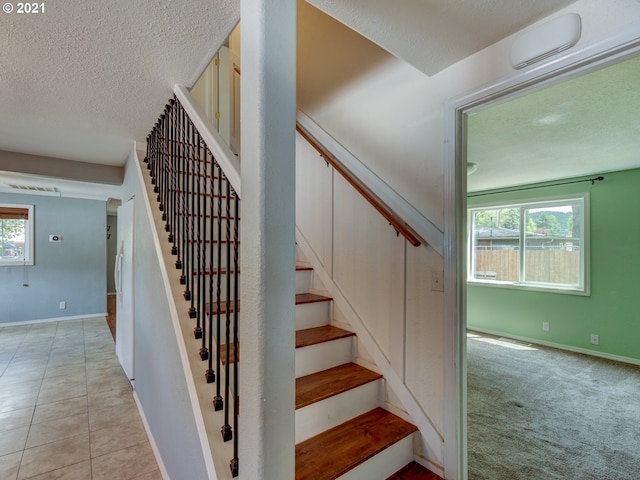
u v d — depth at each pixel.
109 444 2.15
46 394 2.88
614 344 3.74
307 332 2.04
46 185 4.35
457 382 1.51
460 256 1.54
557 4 1.16
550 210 4.35
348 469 1.34
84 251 5.90
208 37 1.30
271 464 0.82
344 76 2.18
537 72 1.25
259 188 0.81
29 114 2.00
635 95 1.97
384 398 1.83
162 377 1.78
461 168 1.55
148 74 1.57
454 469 1.50
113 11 1.13
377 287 1.92
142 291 2.35
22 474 1.86
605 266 3.82
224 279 1.88
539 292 4.37
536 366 3.51
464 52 1.45
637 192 3.61
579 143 2.83
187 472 1.33
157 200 2.14
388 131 1.88
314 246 2.43
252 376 0.83
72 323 5.49
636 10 1.04
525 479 1.75
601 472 1.82
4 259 5.26
